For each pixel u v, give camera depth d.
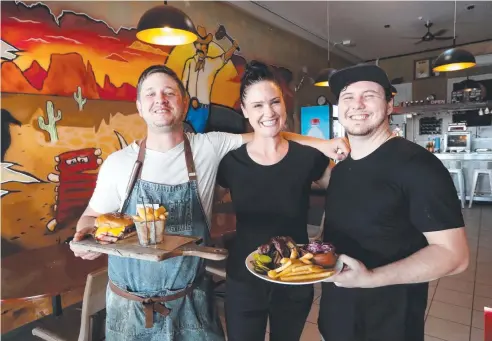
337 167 1.34
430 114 8.43
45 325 1.85
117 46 3.43
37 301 2.89
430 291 3.28
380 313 1.17
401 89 8.72
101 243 1.18
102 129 3.31
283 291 1.45
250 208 1.48
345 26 6.16
